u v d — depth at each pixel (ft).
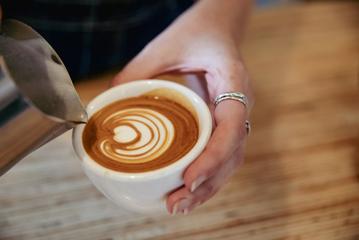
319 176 1.36
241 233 1.21
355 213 1.25
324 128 1.51
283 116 1.56
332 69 1.73
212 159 0.93
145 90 1.13
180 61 1.24
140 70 1.21
